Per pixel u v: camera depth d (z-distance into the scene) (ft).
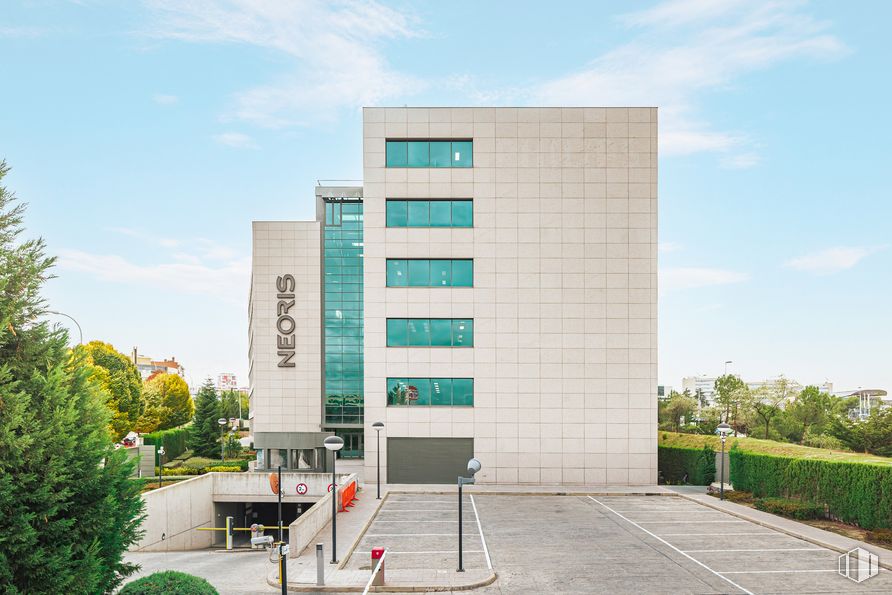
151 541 110.22
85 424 49.93
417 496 118.21
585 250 135.13
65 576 45.16
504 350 134.21
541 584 63.82
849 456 99.30
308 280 234.38
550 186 135.74
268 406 231.91
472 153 136.56
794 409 199.31
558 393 133.69
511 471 132.98
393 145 137.08
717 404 232.94
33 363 48.37
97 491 49.39
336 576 66.33
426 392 134.31
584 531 87.56
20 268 47.85
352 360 232.94
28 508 44.06
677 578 65.41
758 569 68.54
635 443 133.08
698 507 106.93
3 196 48.44
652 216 135.54
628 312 134.51
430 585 62.23
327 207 237.45
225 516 143.02
